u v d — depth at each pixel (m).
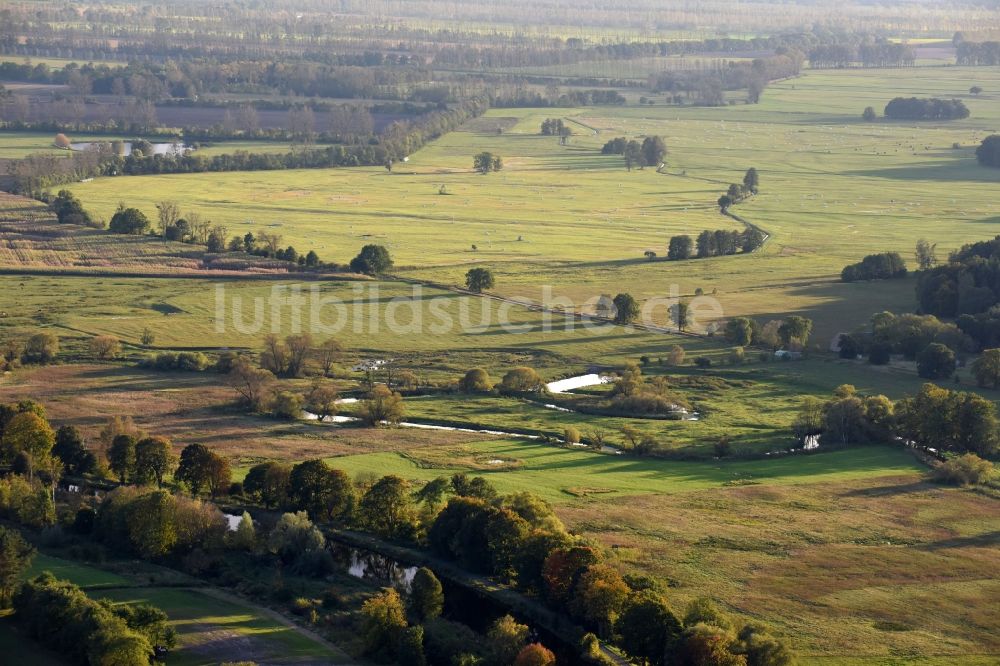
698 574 157.25
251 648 135.38
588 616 142.75
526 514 168.50
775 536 171.25
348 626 143.50
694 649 127.94
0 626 137.75
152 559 162.38
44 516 170.50
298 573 160.12
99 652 126.31
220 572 158.75
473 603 153.62
